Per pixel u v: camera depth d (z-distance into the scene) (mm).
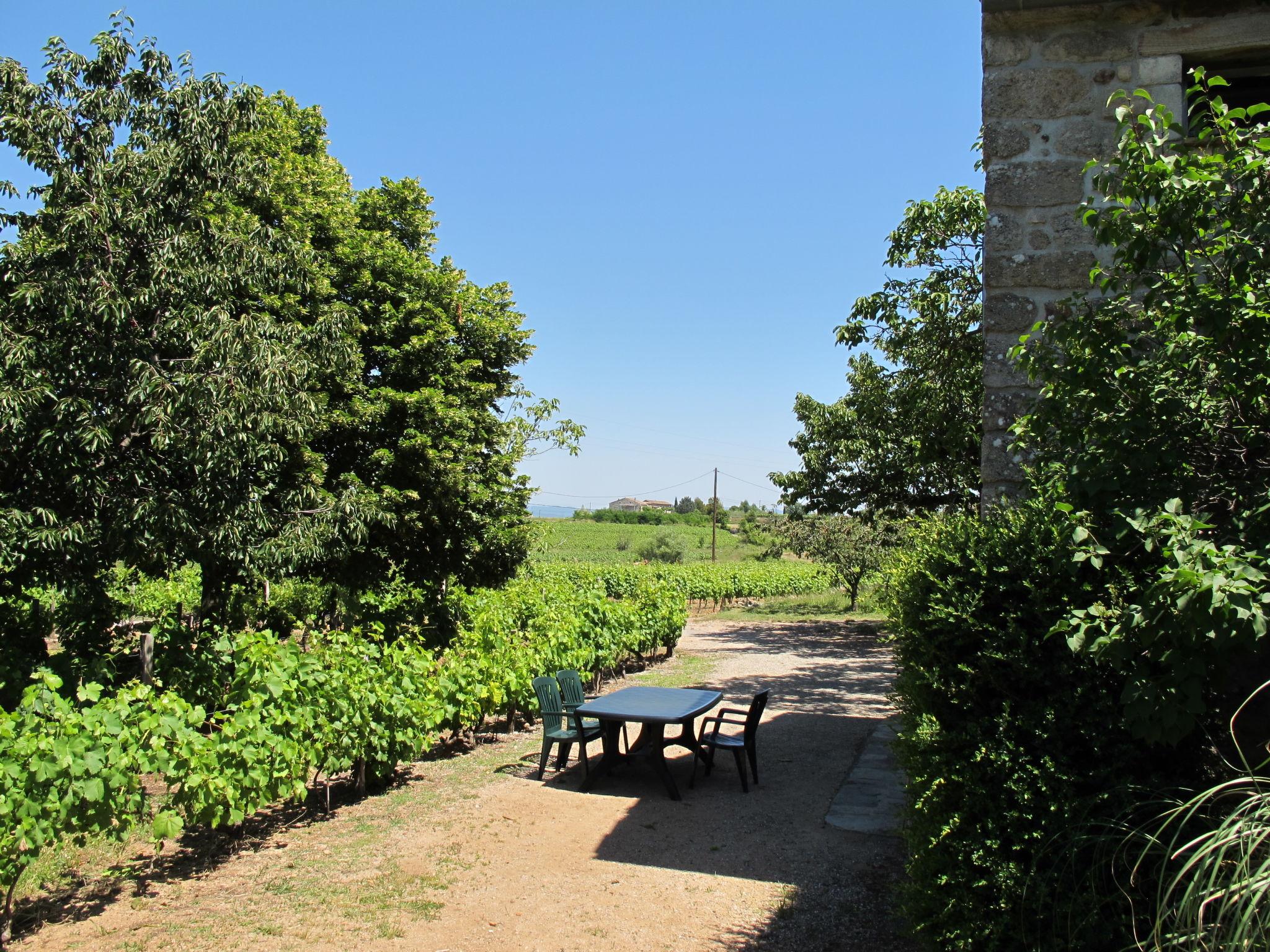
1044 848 3160
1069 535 3172
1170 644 2758
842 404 17328
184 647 7578
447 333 12266
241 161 7598
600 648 11484
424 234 13469
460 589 14203
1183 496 3162
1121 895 3078
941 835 3367
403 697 6629
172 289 6785
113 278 6539
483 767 7602
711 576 27141
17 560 6066
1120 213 3516
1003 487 5020
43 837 3988
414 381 11984
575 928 4293
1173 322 3377
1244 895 2191
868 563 23656
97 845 5348
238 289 8180
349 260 11594
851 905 4586
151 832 5352
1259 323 3064
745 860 5289
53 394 6145
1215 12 4934
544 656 9391
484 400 13000
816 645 18109
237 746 4961
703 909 4543
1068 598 3229
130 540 6590
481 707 8273
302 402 7797
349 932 4203
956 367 10180
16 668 6656
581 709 6973
